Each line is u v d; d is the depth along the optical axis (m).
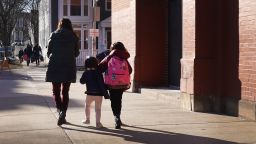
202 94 13.23
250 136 9.75
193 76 13.24
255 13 11.33
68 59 11.25
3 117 12.55
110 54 11.05
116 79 10.86
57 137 9.89
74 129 10.77
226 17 12.75
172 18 18.11
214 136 9.80
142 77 18.80
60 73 11.14
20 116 12.69
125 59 11.07
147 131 10.42
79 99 16.48
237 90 12.27
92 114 12.95
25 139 9.73
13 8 54.00
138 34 18.80
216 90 13.16
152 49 18.86
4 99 16.56
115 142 9.35
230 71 12.60
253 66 11.46
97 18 28.89
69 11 51.22
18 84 23.52
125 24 20.42
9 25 54.44
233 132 10.20
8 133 10.38
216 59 13.16
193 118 12.07
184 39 13.92
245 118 11.86
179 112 13.14
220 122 11.45
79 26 51.19
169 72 18.50
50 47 11.31
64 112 11.30
